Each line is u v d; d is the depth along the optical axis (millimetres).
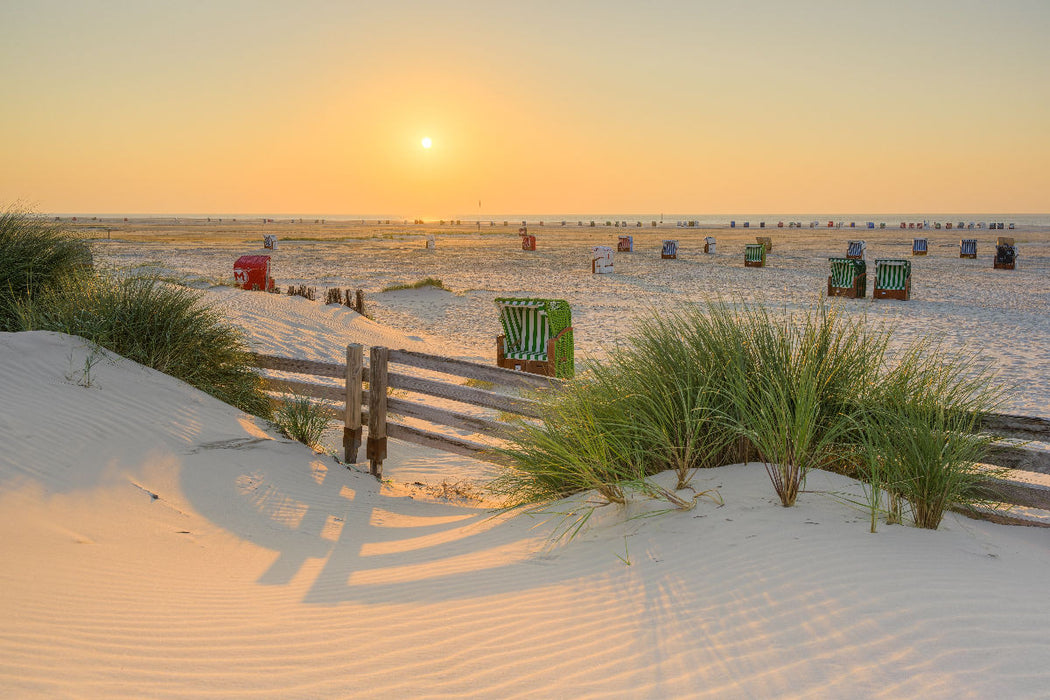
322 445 8039
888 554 3756
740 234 112312
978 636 2918
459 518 5965
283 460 6801
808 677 2754
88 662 3047
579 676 2975
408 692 2916
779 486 4535
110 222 166125
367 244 70250
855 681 2691
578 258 52844
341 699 2863
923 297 28016
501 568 4375
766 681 2764
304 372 8258
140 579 4129
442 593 4055
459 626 3566
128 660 3107
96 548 4469
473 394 6863
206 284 20781
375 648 3346
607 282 34406
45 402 6266
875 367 5211
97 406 6473
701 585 3666
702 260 51031
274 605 3926
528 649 3254
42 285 8828
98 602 3701
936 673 2684
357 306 20422
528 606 3730
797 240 87438
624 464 5445
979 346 16438
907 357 5312
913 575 3492
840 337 5355
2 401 6066
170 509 5328
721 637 3145
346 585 4316
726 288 31078
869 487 4707
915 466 4195
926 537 4000
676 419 5242
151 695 2826
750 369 5387
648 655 3080
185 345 7992
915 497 4203
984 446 4551
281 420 7949
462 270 41125
